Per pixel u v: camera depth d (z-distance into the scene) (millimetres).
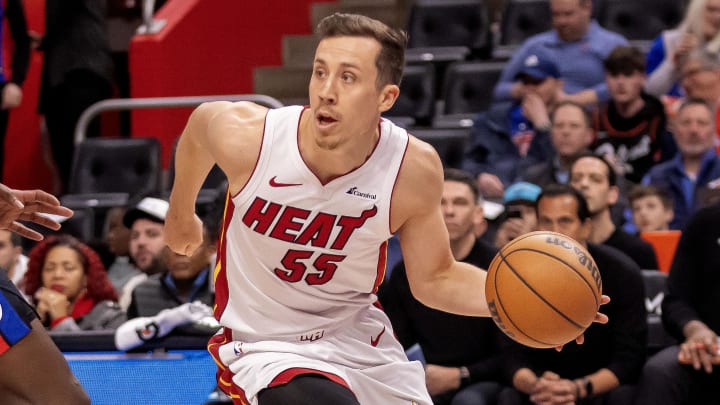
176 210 11023
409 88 28328
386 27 9266
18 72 26719
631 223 20562
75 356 15555
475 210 16062
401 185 9688
